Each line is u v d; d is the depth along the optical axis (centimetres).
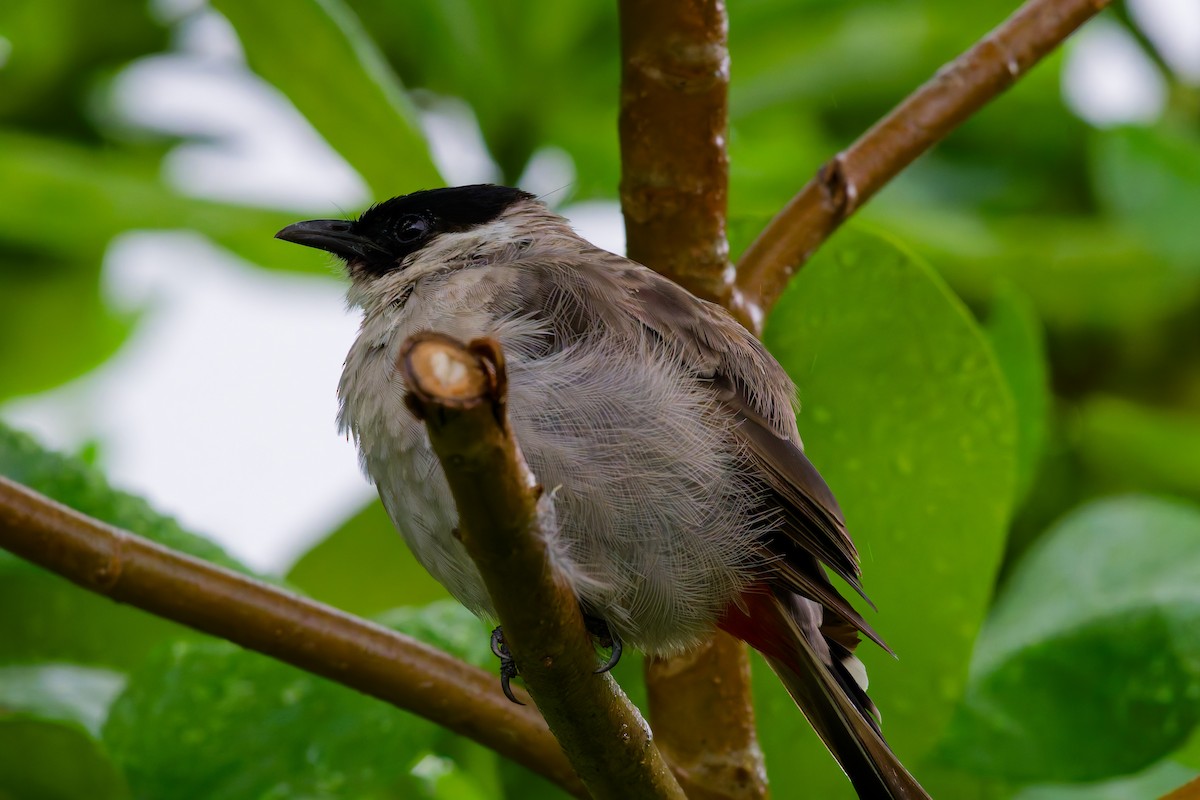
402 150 1015
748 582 767
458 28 1141
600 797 613
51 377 1301
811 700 776
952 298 802
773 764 844
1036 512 1147
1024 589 890
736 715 745
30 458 834
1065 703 839
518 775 882
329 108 1005
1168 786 891
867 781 738
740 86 1195
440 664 689
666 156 749
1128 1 1273
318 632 679
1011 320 977
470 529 510
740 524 762
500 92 1155
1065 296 1176
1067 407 1193
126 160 1201
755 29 1196
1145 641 838
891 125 795
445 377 465
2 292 1272
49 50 1214
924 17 1234
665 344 769
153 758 802
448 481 495
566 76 1160
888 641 813
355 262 970
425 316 796
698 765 741
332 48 982
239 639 675
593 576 753
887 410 814
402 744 809
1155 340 1200
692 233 762
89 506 834
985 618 899
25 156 1090
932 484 810
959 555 810
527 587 531
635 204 764
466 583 767
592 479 745
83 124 1230
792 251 779
